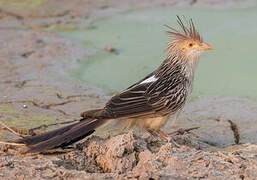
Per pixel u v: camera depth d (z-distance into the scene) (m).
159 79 11.86
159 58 18.67
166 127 13.31
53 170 10.12
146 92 11.48
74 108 14.52
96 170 10.61
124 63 18.31
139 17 23.48
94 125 10.92
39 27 22.08
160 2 25.70
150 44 20.16
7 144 11.34
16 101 14.81
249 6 24.73
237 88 16.05
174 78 11.91
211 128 13.27
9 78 16.62
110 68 17.88
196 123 13.59
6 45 19.62
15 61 18.11
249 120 13.72
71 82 16.50
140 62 18.38
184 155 10.33
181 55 12.12
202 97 15.41
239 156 10.48
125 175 9.76
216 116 14.04
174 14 23.69
